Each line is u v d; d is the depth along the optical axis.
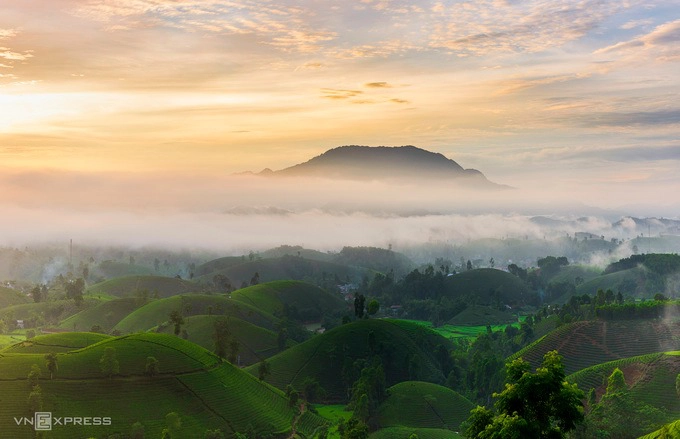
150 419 195.25
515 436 77.00
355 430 187.12
